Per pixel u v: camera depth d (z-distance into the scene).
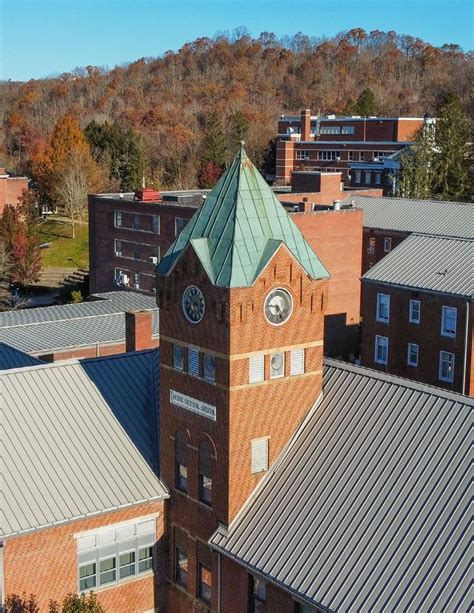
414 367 67.50
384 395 33.56
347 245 82.56
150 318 51.22
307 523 31.09
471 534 26.95
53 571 33.62
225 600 33.59
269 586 31.08
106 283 106.00
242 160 34.00
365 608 26.78
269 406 33.66
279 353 33.75
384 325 69.56
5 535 31.55
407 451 30.95
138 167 154.88
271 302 33.00
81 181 140.88
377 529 29.08
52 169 145.88
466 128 139.88
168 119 197.00
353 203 99.38
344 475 31.77
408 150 137.88
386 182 145.50
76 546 34.12
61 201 144.12
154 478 36.47
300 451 33.97
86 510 33.72
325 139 176.12
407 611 25.95
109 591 35.56
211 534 34.12
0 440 34.88
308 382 34.91
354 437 32.88
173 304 34.78
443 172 134.25
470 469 28.91
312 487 32.25
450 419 30.89
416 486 29.56
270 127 199.00
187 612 36.09
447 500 28.44
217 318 32.34
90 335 66.50
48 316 71.31
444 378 65.25
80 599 31.42
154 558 36.69
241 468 33.19
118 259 103.38
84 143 153.75
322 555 29.55
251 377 32.97
